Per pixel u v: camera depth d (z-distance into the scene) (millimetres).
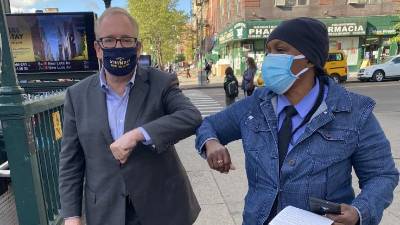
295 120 1581
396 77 21828
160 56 41000
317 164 1494
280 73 1549
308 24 1551
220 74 33781
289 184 1521
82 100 1959
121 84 1947
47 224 2980
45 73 6211
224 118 1843
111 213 1924
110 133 1906
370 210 1402
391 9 26156
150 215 1957
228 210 3953
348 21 26016
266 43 1676
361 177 1582
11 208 2812
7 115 2482
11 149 2539
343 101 1531
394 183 1521
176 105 1966
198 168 5293
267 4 26203
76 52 6215
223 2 35688
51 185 3197
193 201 2268
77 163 2023
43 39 6109
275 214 1566
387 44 26734
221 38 35812
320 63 1554
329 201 1484
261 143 1617
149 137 1793
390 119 8961
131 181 1907
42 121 3051
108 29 1864
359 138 1511
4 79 2477
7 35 2443
